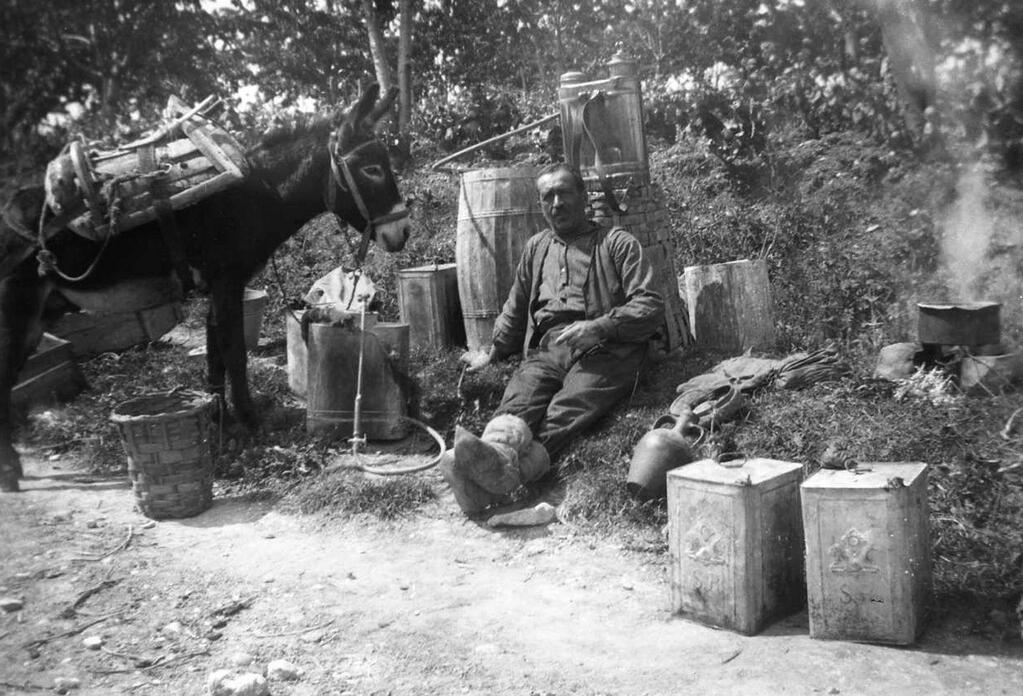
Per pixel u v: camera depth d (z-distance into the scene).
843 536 2.80
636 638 2.95
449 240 8.60
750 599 2.92
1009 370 4.36
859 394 4.26
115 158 4.56
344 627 3.09
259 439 5.06
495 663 2.80
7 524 3.57
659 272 5.24
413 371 5.86
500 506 4.13
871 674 2.63
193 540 3.99
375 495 4.22
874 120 7.49
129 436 4.16
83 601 3.29
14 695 2.61
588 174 5.20
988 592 3.05
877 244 6.77
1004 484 3.55
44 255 4.41
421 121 12.04
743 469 3.08
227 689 2.59
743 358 4.70
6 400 4.66
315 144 5.00
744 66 8.83
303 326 5.12
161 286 4.94
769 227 7.57
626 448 4.23
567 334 4.31
